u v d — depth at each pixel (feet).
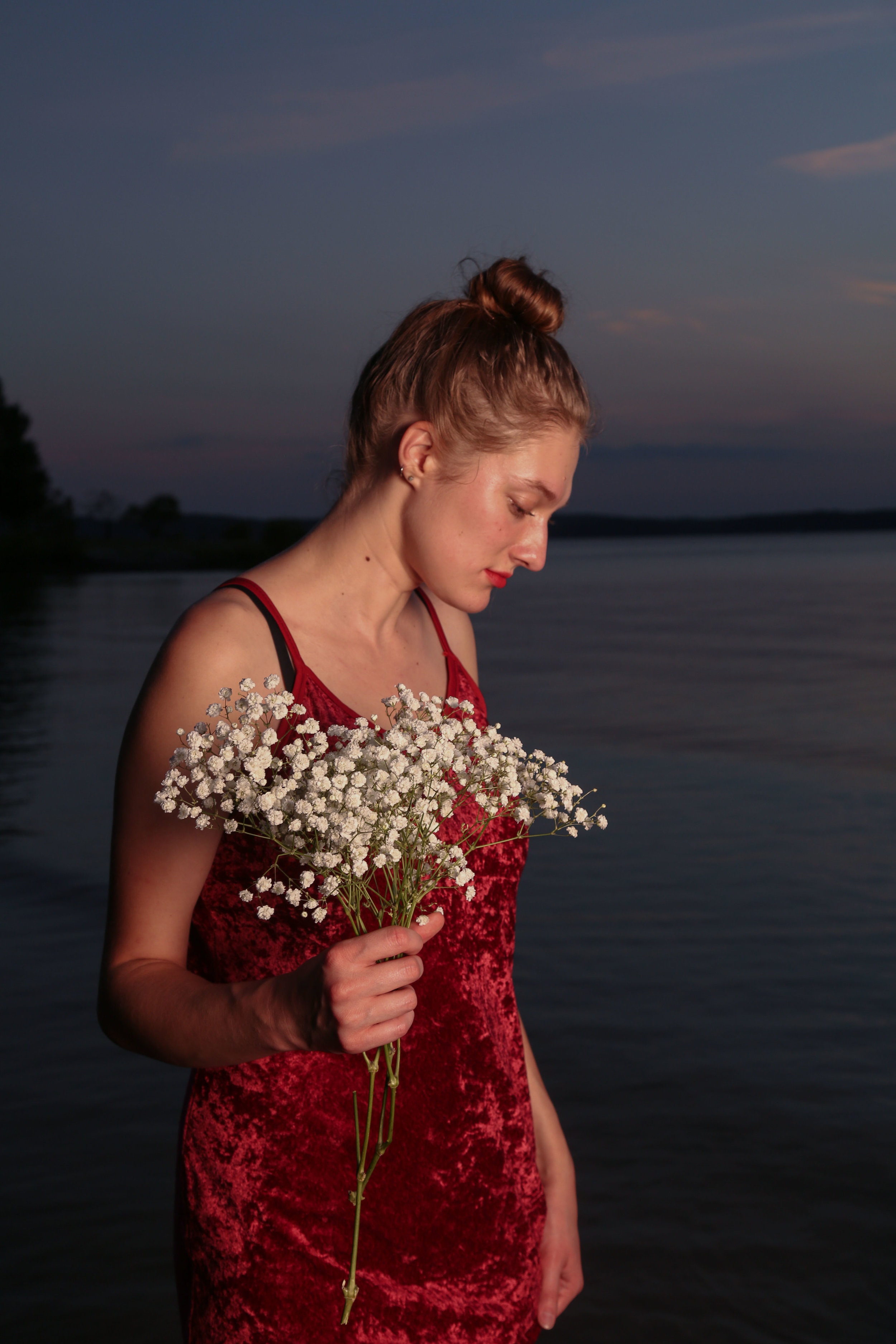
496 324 3.82
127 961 3.57
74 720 54.24
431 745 3.18
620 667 79.56
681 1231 12.69
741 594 198.59
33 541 350.02
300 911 3.58
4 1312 11.21
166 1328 10.97
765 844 29.94
